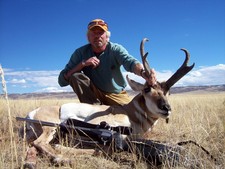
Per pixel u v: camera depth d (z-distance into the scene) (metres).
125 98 2.00
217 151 1.37
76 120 1.47
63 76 1.99
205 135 1.60
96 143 1.40
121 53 1.88
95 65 1.86
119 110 1.71
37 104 3.10
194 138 1.54
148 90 1.70
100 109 1.67
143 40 1.72
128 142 1.39
